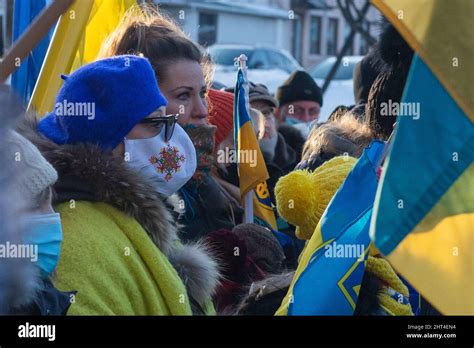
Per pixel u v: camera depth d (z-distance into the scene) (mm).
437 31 1687
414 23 1689
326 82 11445
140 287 1989
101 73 2133
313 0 18547
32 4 3344
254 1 18078
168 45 2693
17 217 1622
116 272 1944
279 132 4555
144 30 2719
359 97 3604
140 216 2055
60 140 2119
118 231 2006
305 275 2072
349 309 2029
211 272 2271
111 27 3051
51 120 2176
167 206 2361
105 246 1955
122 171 2043
